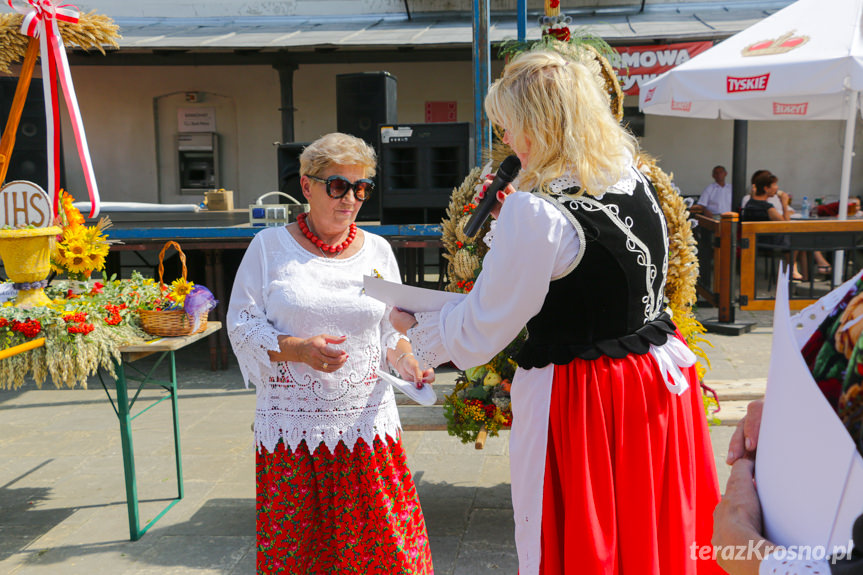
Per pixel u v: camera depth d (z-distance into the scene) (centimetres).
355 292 220
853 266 659
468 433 305
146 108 1323
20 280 290
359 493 216
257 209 566
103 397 527
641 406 161
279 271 219
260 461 218
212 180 1341
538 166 162
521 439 169
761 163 1233
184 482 372
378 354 223
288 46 1005
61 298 307
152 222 630
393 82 776
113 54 1171
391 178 599
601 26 1032
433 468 385
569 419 161
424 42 989
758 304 667
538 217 151
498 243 156
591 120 158
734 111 747
